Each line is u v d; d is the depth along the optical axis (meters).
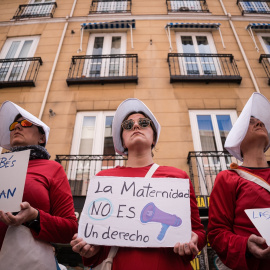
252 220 1.47
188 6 8.83
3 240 1.55
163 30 7.88
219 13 8.52
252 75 6.57
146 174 1.89
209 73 6.90
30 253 1.52
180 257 1.54
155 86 6.39
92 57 6.88
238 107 5.98
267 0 8.91
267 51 7.35
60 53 7.25
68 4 8.91
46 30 7.94
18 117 2.44
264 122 2.40
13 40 7.86
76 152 5.37
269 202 1.63
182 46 7.58
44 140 2.46
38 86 6.41
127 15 8.34
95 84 6.43
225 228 1.72
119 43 7.73
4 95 6.26
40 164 2.04
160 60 7.00
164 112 5.90
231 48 7.41
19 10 8.78
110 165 5.23
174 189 1.63
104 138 5.63
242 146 2.21
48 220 1.62
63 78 6.61
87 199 1.62
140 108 2.65
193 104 6.03
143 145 2.21
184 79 6.36
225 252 1.57
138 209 1.55
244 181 1.83
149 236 1.44
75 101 6.11
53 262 1.62
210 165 5.14
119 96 6.19
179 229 1.45
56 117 5.80
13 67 6.98
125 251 1.48
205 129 5.73
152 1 8.96
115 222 1.51
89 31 7.90
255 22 8.20
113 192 1.64
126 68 6.86
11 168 1.74
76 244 1.42
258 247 1.38
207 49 7.55
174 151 5.27
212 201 1.91
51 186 1.92
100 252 1.61
